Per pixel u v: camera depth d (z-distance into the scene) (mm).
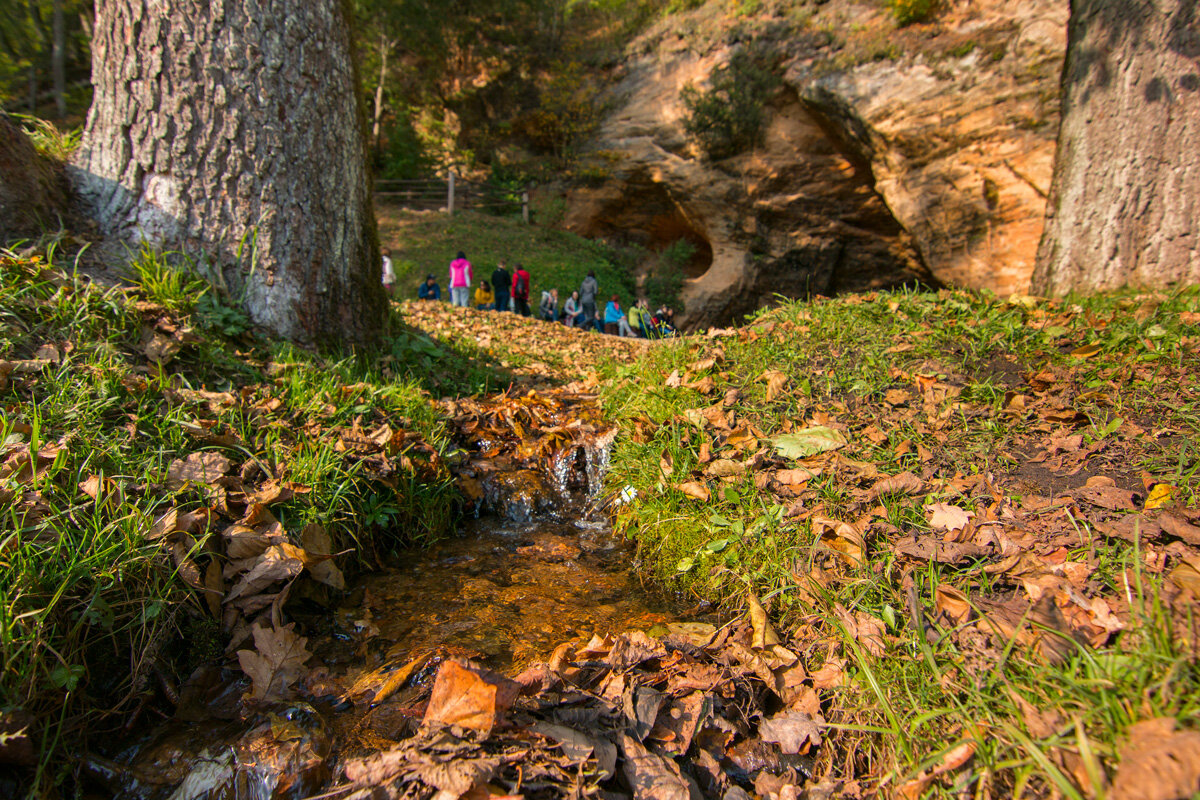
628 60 23906
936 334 3836
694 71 21500
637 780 1592
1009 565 2033
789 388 3527
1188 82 4676
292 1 3924
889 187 16594
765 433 3186
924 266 19906
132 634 1955
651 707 1795
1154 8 4801
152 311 3305
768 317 4594
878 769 1629
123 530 2061
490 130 25141
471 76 25578
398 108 23984
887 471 2715
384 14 22578
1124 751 1256
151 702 1913
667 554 2816
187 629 2076
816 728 1780
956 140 15078
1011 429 2879
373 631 2314
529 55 25812
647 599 2615
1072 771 1323
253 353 3701
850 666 1902
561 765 1563
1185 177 4699
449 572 2836
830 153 19219
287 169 3979
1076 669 1510
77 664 1775
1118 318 3764
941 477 2625
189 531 2240
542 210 22734
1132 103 4922
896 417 3129
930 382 3363
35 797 1516
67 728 1705
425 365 4805
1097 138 5129
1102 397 2932
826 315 4320
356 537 2746
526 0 25125
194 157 3793
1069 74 5461
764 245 20812
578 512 3549
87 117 3896
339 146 4246
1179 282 4539
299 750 1701
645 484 3158
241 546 2279
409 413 3689
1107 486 2305
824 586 2189
